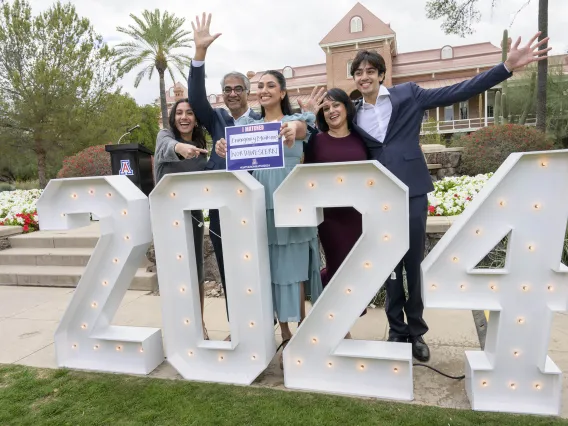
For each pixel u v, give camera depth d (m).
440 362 2.64
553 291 2.06
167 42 18.81
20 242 5.54
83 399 2.38
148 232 2.74
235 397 2.33
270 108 2.59
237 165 2.38
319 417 2.11
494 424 2.01
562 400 2.20
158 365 2.81
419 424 2.03
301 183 2.28
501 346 2.13
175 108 2.86
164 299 2.59
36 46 13.88
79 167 8.96
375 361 2.33
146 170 5.43
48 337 3.34
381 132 2.55
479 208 2.06
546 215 2.02
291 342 2.43
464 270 2.14
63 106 13.51
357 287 2.30
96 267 2.69
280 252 2.53
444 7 10.14
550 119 13.12
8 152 14.32
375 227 2.22
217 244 2.80
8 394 2.45
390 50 25.23
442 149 7.40
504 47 10.43
